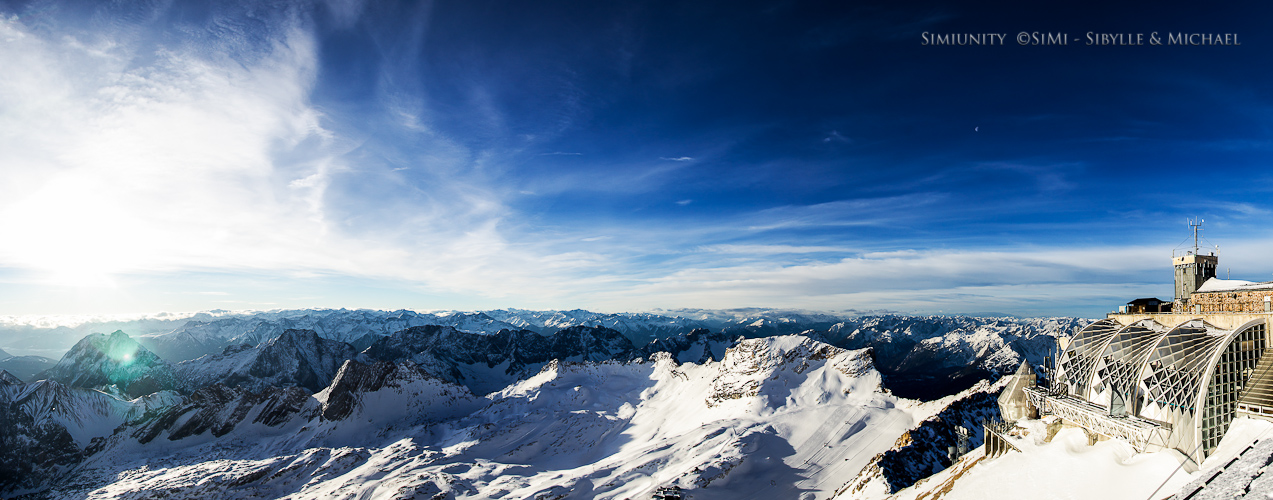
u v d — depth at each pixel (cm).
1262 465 3303
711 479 18912
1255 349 6512
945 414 19712
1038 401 9062
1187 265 8838
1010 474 7938
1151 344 7269
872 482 14700
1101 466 6944
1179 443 6341
